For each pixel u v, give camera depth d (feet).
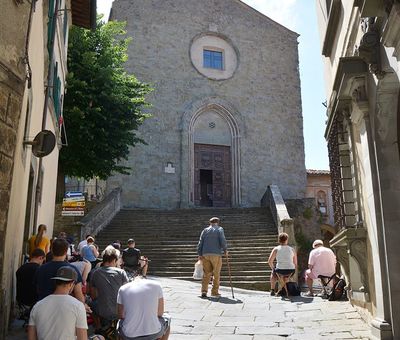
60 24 42.27
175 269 49.32
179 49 91.81
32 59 25.36
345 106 25.59
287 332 23.03
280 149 93.76
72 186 92.84
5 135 18.81
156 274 48.55
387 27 15.40
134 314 15.67
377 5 16.52
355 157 25.18
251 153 91.50
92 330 22.38
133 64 88.07
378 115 20.51
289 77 98.58
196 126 90.58
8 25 19.19
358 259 23.66
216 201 88.58
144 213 71.05
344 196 26.86
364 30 21.54
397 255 19.89
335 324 24.47
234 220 66.39
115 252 20.88
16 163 20.80
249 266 49.11
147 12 91.50
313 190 116.37
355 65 21.33
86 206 69.97
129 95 69.10
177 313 27.40
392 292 19.61
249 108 93.86
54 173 47.50
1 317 18.99
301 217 71.97
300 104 97.55
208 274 33.76
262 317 26.71
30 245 28.71
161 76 89.25
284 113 96.07
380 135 20.72
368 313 23.58
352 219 26.18
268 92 96.12
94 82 65.41
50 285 17.80
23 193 25.62
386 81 19.07
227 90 93.30
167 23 92.32
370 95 21.01
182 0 94.58
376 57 18.69
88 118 63.52
